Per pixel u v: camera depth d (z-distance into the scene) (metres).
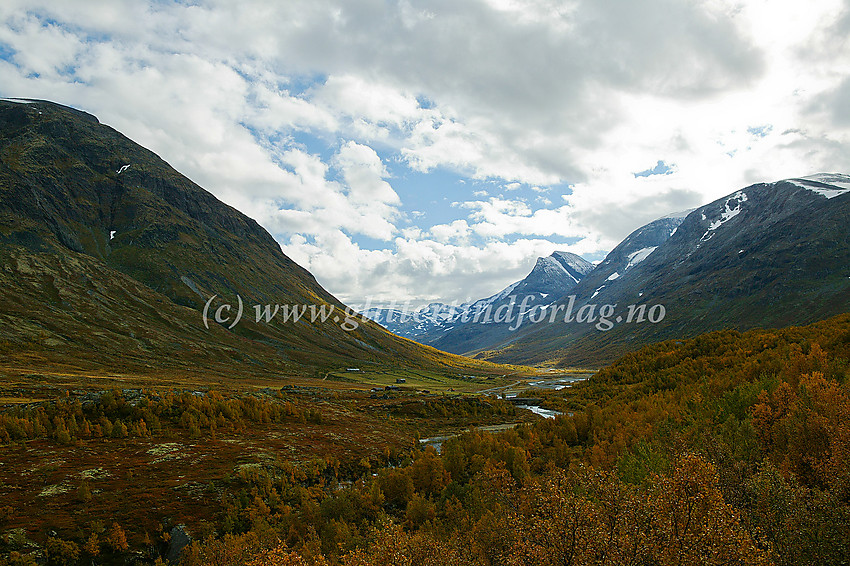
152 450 78.06
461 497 58.34
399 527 26.72
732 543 17.30
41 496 58.69
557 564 18.22
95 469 68.00
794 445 36.72
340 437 101.56
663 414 69.88
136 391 100.69
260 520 58.44
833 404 41.28
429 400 156.38
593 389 145.38
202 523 57.78
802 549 22.86
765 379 62.03
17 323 176.50
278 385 184.50
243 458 79.06
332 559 45.59
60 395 109.81
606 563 17.27
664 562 16.95
